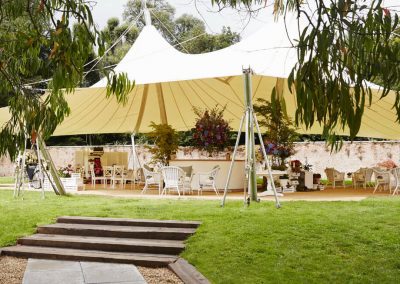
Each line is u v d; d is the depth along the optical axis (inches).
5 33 196.1
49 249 312.0
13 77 190.2
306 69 116.4
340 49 119.0
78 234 336.2
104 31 183.5
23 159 503.5
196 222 337.1
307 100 115.7
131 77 504.7
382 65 125.0
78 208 404.8
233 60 474.9
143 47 594.2
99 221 352.2
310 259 261.7
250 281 237.0
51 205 426.9
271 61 450.9
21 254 303.9
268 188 505.7
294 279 237.3
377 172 540.7
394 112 592.4
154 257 289.4
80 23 171.6
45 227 343.0
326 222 322.3
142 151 880.3
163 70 504.4
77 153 782.5
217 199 459.2
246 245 284.4
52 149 935.0
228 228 316.2
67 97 555.2
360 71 122.0
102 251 307.9
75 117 688.4
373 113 621.3
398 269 245.9
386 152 772.0
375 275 239.9
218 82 658.2
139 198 479.5
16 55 188.2
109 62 1012.5
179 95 723.4
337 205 391.2
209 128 559.2
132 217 361.4
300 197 481.1
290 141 545.3
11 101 189.3
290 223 321.1
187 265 268.2
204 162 564.7
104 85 509.4
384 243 279.4
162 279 253.9
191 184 558.6
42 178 491.5
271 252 271.9
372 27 121.0
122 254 299.0
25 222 358.3
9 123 188.2
